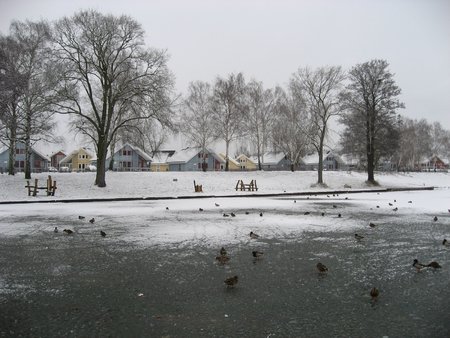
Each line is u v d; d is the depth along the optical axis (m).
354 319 5.79
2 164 73.12
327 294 6.96
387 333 5.29
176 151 94.94
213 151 85.81
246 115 59.16
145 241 12.16
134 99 37.66
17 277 8.13
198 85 60.94
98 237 12.94
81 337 5.19
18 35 36.50
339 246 11.34
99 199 30.69
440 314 5.98
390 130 49.81
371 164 51.50
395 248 11.05
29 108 35.34
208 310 6.17
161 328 5.48
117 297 6.82
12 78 32.53
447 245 11.43
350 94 48.12
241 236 13.04
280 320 5.76
